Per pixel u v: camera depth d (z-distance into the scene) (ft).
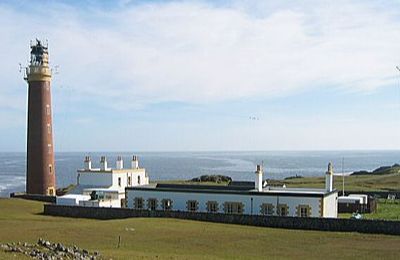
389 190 312.29
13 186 510.17
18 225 165.17
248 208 189.26
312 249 129.29
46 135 279.69
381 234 153.17
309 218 164.25
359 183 379.96
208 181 375.86
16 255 95.04
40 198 260.42
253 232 154.30
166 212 188.55
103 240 134.10
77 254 102.32
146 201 205.16
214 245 132.26
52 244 111.34
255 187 206.39
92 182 257.14
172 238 140.36
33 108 278.67
